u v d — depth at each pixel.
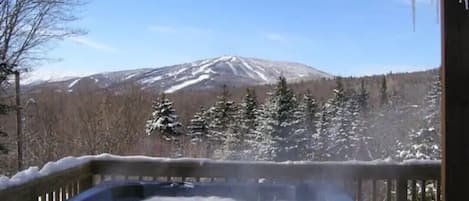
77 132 16.73
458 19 3.15
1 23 11.83
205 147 19.64
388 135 17.25
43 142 15.88
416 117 16.14
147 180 4.19
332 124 22.48
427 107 15.70
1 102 10.47
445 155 3.20
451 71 3.16
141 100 19.00
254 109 27.00
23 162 13.45
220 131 25.97
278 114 22.83
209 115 27.09
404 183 4.21
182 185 4.03
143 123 18.69
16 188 3.00
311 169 4.17
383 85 26.55
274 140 22.41
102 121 17.20
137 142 17.86
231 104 27.78
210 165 4.27
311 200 3.68
